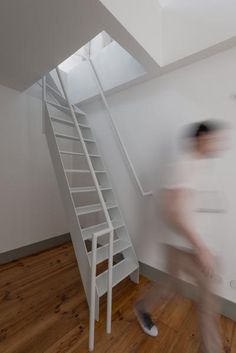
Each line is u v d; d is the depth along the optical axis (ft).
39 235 9.11
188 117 6.05
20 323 4.86
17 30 4.85
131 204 7.70
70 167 10.56
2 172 7.87
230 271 5.17
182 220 3.52
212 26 5.21
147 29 5.57
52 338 4.44
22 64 6.40
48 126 6.84
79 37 5.16
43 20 4.56
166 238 4.13
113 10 4.41
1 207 7.84
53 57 6.04
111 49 7.85
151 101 7.01
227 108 5.29
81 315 5.18
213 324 3.59
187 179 3.75
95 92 8.39
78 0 4.02
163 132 6.64
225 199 5.22
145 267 7.16
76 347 4.24
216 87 5.49
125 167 7.91
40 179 9.12
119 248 6.63
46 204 9.35
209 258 3.49
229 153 5.19
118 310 5.38
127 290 6.32
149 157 7.07
